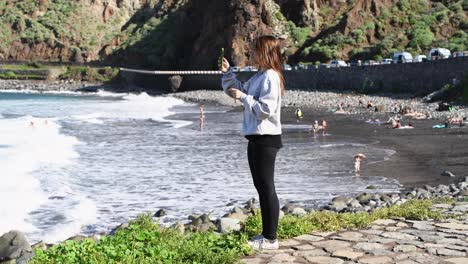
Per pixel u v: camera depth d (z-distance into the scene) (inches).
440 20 3358.8
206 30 4128.9
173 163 966.4
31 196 637.9
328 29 3826.3
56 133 1421.0
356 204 588.7
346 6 4170.8
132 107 2721.5
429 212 372.2
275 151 276.2
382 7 3676.2
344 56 3499.0
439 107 1898.4
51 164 896.3
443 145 1133.1
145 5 5935.0
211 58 4028.1
